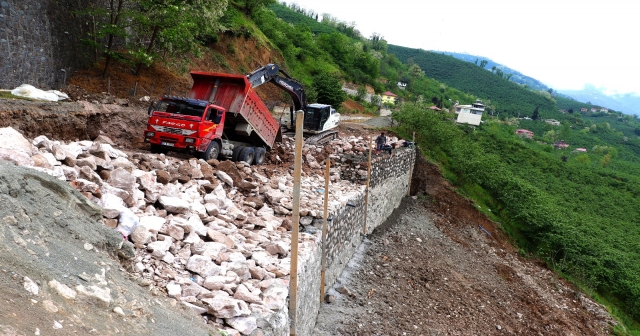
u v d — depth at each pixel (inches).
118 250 230.1
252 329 233.3
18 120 417.1
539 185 1541.6
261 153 654.5
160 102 546.9
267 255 328.8
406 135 1207.6
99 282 189.0
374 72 2962.6
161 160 449.4
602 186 1688.0
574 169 1807.3
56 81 698.2
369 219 695.7
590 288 904.9
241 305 239.0
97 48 825.5
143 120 642.2
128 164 357.7
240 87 587.8
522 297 717.3
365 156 765.9
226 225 354.9
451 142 1211.9
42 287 161.6
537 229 1036.5
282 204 469.7
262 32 1886.1
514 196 1107.3
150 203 326.3
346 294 475.2
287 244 363.3
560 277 917.2
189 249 280.7
